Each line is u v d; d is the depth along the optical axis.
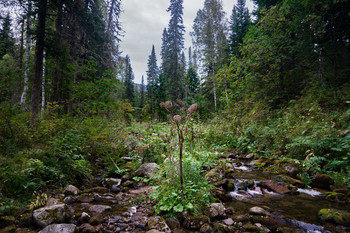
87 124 5.75
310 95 8.43
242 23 20.59
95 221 2.38
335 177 4.31
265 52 9.61
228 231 2.29
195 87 22.91
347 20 7.63
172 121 2.80
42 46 7.83
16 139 4.15
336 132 5.46
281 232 2.35
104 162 5.52
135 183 4.03
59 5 8.91
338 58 8.32
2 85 5.63
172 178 2.79
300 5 8.66
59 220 2.29
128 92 35.03
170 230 2.24
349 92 7.06
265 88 11.88
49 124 4.86
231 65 10.92
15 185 2.94
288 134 7.21
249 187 4.14
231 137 9.72
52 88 9.30
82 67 6.64
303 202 3.35
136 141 5.58
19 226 2.21
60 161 3.97
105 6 16.09
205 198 2.94
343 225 2.49
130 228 2.28
